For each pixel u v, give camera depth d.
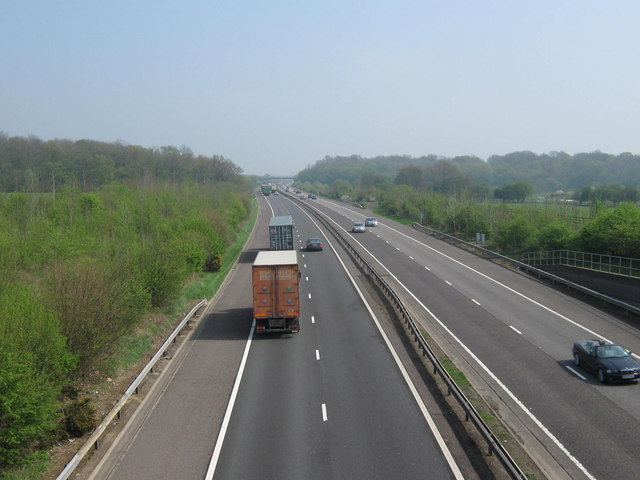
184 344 28.48
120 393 21.06
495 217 74.50
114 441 16.83
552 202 84.50
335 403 19.73
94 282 22.02
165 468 15.07
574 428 17.84
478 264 54.72
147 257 34.03
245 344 28.27
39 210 50.12
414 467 14.84
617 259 44.53
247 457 15.59
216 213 73.62
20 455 15.12
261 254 33.97
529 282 44.97
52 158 99.00
